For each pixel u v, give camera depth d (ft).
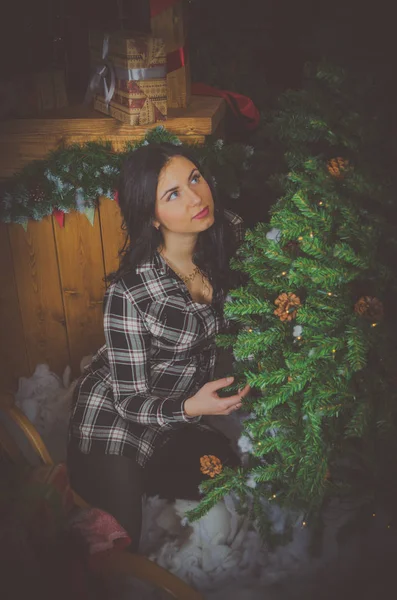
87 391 6.30
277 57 9.46
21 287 7.59
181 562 6.21
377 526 6.23
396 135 5.47
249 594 6.08
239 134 9.16
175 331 5.84
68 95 8.17
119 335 5.80
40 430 7.60
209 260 5.88
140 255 5.66
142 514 6.59
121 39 6.77
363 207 5.30
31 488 5.07
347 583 6.11
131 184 5.45
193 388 6.25
